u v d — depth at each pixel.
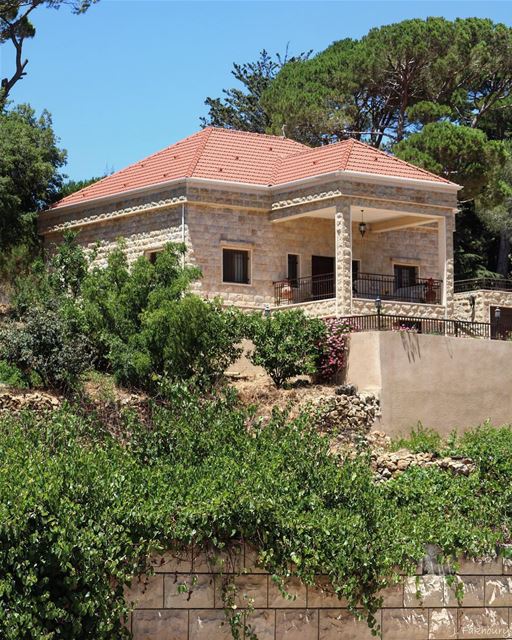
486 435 25.97
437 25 58.19
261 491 17.34
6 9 48.34
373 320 31.91
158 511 16.58
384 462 24.09
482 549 18.86
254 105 71.19
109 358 28.20
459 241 62.94
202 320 28.31
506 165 58.69
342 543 17.50
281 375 30.41
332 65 60.97
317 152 38.44
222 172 37.38
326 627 17.75
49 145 41.88
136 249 37.06
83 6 48.50
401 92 59.62
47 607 15.20
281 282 36.97
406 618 18.28
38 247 40.97
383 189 35.78
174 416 20.00
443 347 30.36
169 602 16.81
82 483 16.20
